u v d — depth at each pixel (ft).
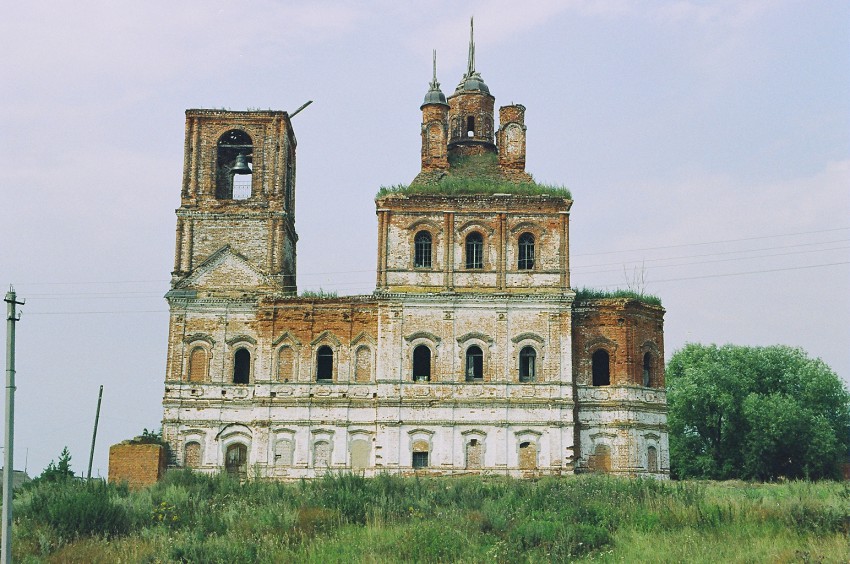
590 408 210.18
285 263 231.50
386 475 172.86
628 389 210.38
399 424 207.00
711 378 280.31
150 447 208.23
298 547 118.01
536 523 122.31
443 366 208.95
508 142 231.09
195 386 219.20
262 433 213.25
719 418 279.69
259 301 219.41
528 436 205.87
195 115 233.14
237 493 158.92
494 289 211.82
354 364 215.51
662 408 215.72
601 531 120.37
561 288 211.20
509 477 190.70
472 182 218.18
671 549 109.29
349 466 210.18
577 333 214.07
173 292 223.30
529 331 209.87
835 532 111.65
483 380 208.33
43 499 139.13
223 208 229.25
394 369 209.05
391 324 210.59
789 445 265.54
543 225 214.69
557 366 208.13
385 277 212.43
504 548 113.19
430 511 138.00
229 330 222.48
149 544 119.85
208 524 131.85
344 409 213.25
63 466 235.20
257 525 128.98
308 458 211.41
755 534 113.70
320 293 221.25
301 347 217.15
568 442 204.85
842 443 277.03
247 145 235.20
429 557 111.45
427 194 214.90
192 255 227.61
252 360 221.25
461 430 206.49
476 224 214.48
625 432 208.23
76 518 129.70
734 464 274.36
